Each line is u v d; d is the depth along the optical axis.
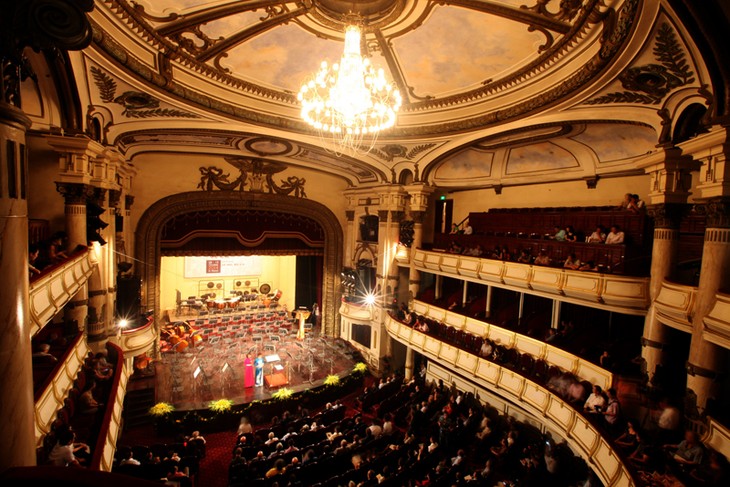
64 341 8.29
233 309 25.75
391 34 9.42
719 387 6.68
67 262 7.21
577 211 12.65
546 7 7.33
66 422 6.46
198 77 10.49
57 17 2.51
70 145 9.00
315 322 24.72
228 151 17.52
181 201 18.09
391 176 18.06
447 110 12.51
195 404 14.10
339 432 12.53
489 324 14.09
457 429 12.47
